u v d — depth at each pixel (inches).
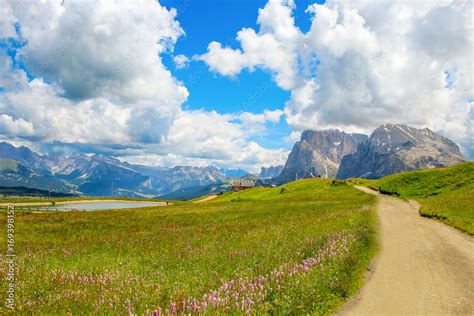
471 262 651.5
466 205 1424.7
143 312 337.1
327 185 3752.5
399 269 600.1
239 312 338.6
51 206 4394.7
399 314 407.5
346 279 492.4
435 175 2640.3
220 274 520.4
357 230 863.1
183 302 337.1
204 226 1375.5
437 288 500.7
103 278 496.4
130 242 989.8
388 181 3083.2
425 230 1024.2
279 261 565.6
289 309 358.9
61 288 452.1
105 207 4220.0
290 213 1684.3
